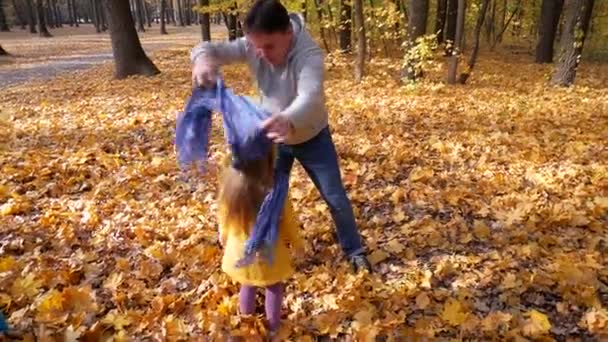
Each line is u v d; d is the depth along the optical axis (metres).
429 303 3.23
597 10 19.50
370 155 6.36
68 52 28.09
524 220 4.41
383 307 3.20
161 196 5.11
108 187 5.31
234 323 2.99
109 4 14.73
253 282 2.74
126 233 4.22
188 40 37.31
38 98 11.66
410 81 11.64
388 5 13.20
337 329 2.98
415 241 4.04
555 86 11.85
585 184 5.26
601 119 8.26
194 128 2.77
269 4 2.71
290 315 3.13
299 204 4.74
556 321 3.09
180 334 2.94
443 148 6.54
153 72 15.14
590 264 3.61
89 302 3.22
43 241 4.11
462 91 11.23
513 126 7.76
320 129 3.20
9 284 3.43
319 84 2.72
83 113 9.48
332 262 3.74
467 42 26.08
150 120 8.55
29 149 6.90
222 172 2.85
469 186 5.28
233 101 2.63
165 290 3.40
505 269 3.60
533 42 25.94
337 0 15.68
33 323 3.03
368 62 15.25
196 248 3.87
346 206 3.49
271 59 2.86
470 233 4.15
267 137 2.56
